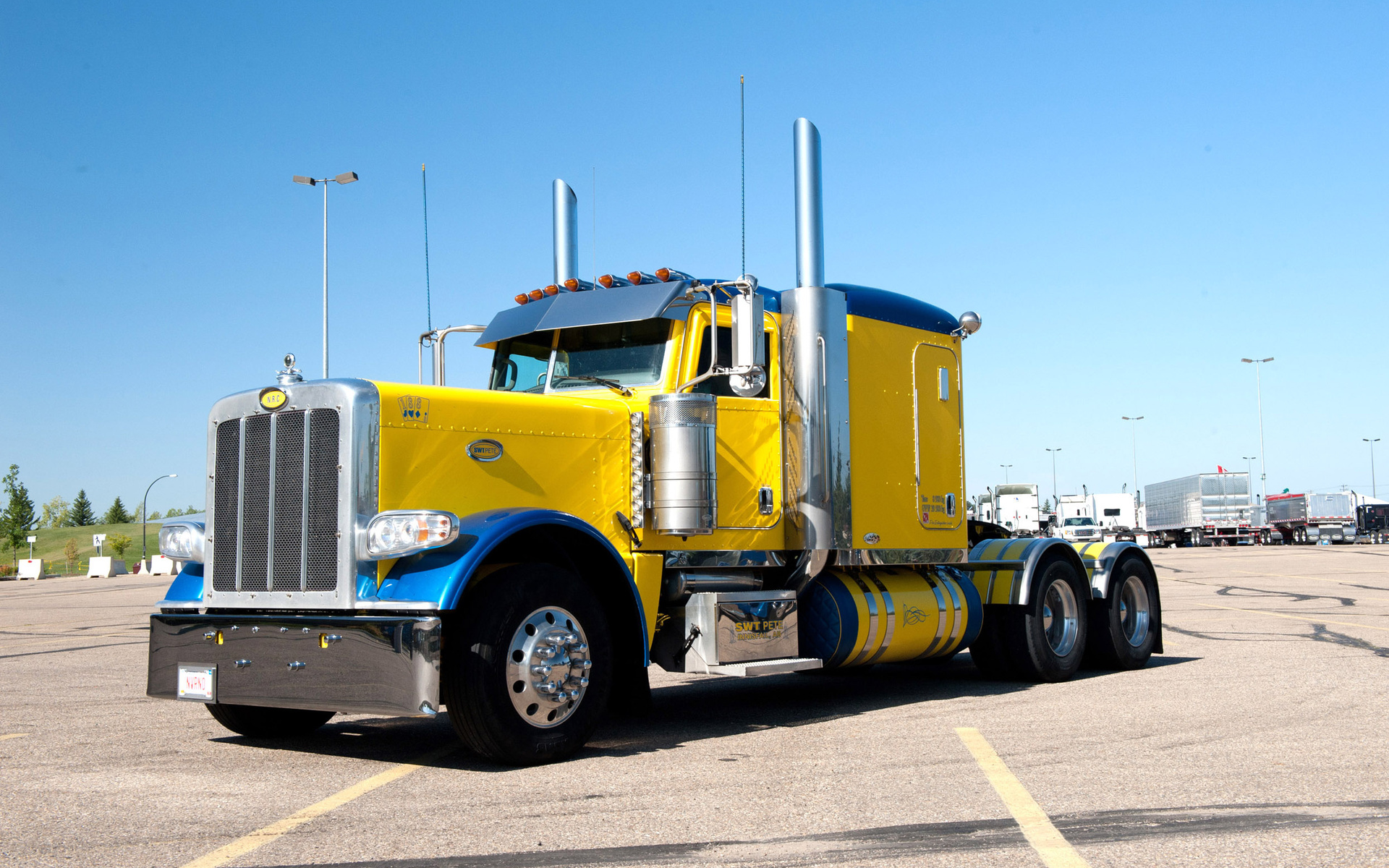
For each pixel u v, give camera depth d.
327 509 5.88
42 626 17.55
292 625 5.82
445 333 8.12
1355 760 5.69
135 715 7.92
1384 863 3.91
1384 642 11.70
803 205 8.12
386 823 4.58
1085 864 3.92
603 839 4.29
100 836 4.42
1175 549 55.97
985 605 9.37
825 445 7.82
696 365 7.36
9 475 101.19
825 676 10.34
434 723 7.50
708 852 4.10
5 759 6.19
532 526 5.95
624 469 7.05
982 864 3.93
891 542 8.38
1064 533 48.00
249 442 6.22
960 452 9.30
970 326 9.36
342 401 5.87
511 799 5.00
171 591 6.57
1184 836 4.27
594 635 6.11
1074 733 6.64
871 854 4.07
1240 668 9.75
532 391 7.84
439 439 6.17
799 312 7.93
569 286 7.73
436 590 5.51
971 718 7.34
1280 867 3.88
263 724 6.84
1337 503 60.28
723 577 7.43
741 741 6.58
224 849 4.21
